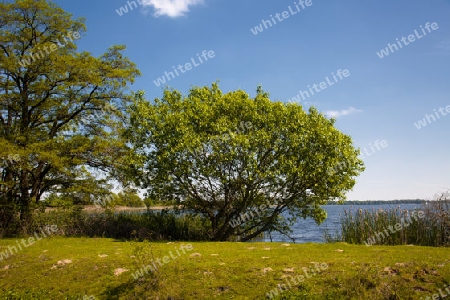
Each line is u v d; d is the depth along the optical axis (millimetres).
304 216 28438
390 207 23750
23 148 26109
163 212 29359
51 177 31047
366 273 11789
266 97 28344
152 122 26672
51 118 31953
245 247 18812
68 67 28609
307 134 25000
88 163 31422
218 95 28828
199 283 12938
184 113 26062
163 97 29016
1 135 28625
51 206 28922
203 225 29766
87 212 31234
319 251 16469
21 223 27203
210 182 25938
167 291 12508
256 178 25078
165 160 25062
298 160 25250
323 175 25141
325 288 11672
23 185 29203
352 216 24719
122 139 30688
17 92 30047
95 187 30266
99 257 16781
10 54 29094
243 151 24250
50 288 14219
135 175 27406
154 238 26188
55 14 29953
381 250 15977
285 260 14461
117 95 32188
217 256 15883
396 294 10703
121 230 27625
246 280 12836
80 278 14672
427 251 15500
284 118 25391
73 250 19203
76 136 29656
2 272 16406
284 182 25922
